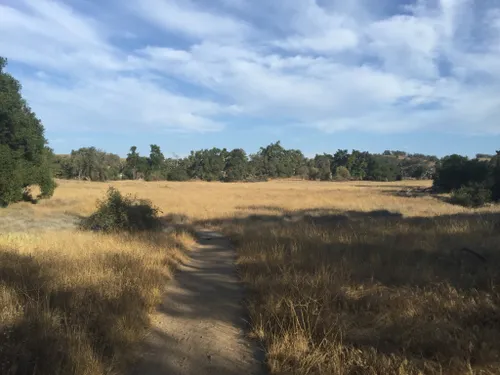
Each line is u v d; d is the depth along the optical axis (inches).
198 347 209.0
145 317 237.0
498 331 193.5
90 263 320.5
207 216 965.8
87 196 1446.9
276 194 1918.1
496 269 287.3
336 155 6264.8
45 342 175.9
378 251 388.2
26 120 1165.1
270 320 231.8
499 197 1525.6
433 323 205.2
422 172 5226.4
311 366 176.6
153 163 4886.8
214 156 5064.0
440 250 369.7
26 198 1210.6
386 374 164.1
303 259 367.6
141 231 605.0
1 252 343.6
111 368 170.1
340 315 223.0
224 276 371.2
